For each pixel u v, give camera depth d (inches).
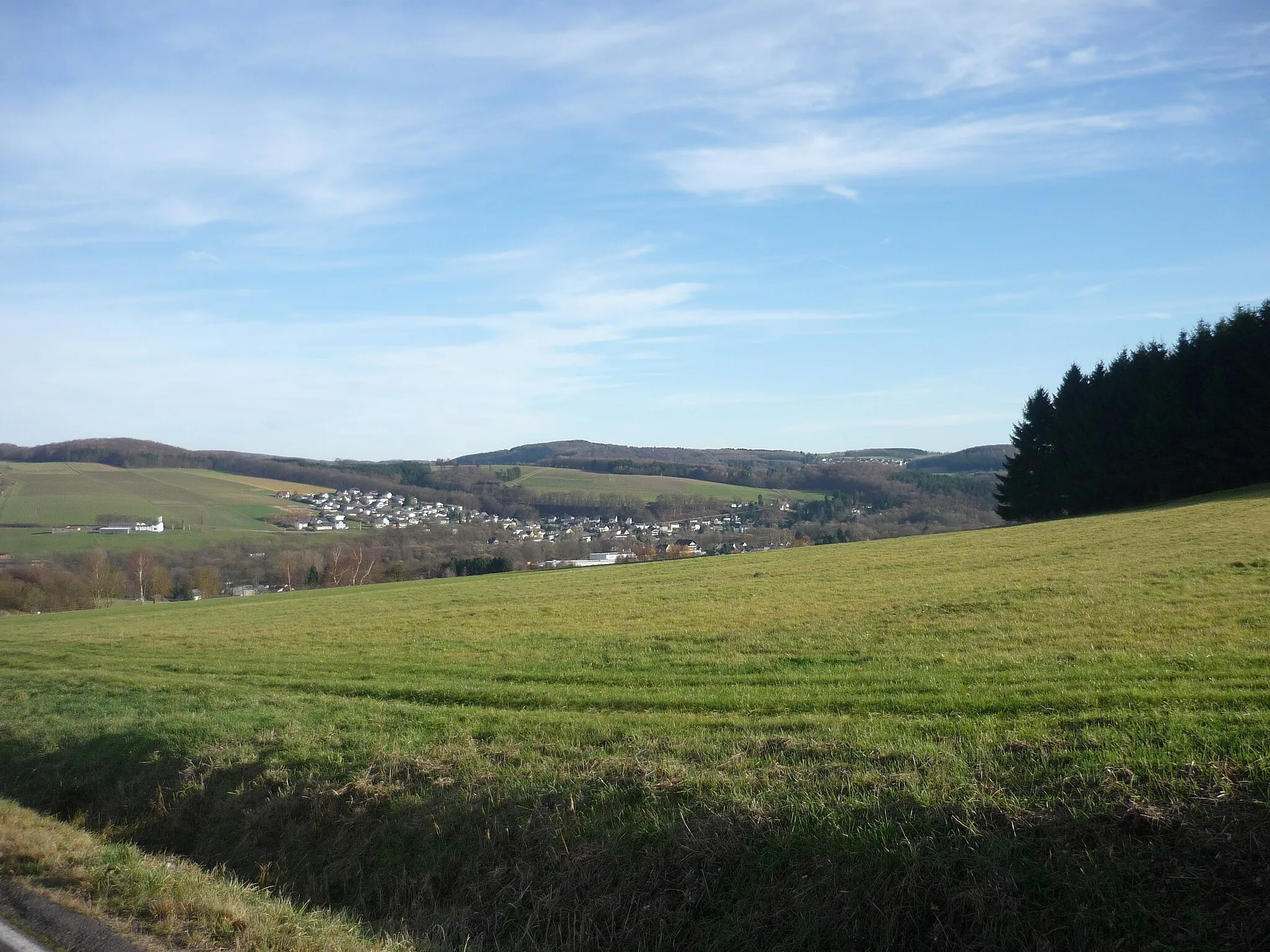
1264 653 522.0
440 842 390.6
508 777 418.6
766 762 391.5
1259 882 252.4
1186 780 299.1
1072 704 433.7
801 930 288.4
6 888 368.8
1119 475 2465.6
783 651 735.1
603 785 389.4
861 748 388.2
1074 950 256.5
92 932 319.0
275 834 446.3
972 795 315.6
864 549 1895.9
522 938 327.6
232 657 1010.7
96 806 537.6
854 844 304.5
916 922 281.1
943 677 553.6
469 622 1182.9
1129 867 268.1
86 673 942.4
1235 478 2242.9
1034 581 1008.2
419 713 584.1
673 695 573.9
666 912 314.7
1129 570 1001.5
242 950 304.8
